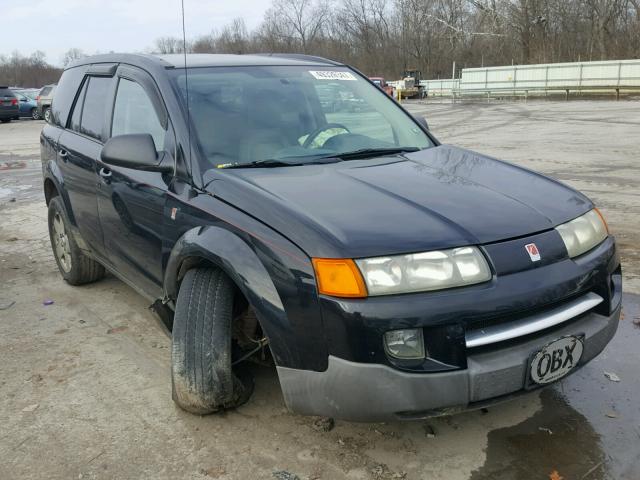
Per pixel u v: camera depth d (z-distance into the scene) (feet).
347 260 7.38
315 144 11.12
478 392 7.41
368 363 7.25
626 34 149.38
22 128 78.23
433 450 8.81
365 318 7.21
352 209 8.21
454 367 7.33
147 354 12.22
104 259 13.65
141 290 12.10
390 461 8.59
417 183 9.30
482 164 10.78
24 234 22.66
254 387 10.45
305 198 8.53
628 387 10.43
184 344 9.12
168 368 11.59
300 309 7.63
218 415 9.78
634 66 103.96
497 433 9.19
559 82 113.91
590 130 50.42
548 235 8.25
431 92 155.74
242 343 9.66
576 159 34.71
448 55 205.16
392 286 7.34
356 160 10.64
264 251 8.06
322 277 7.44
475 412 9.75
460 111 86.94
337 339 7.38
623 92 106.11
